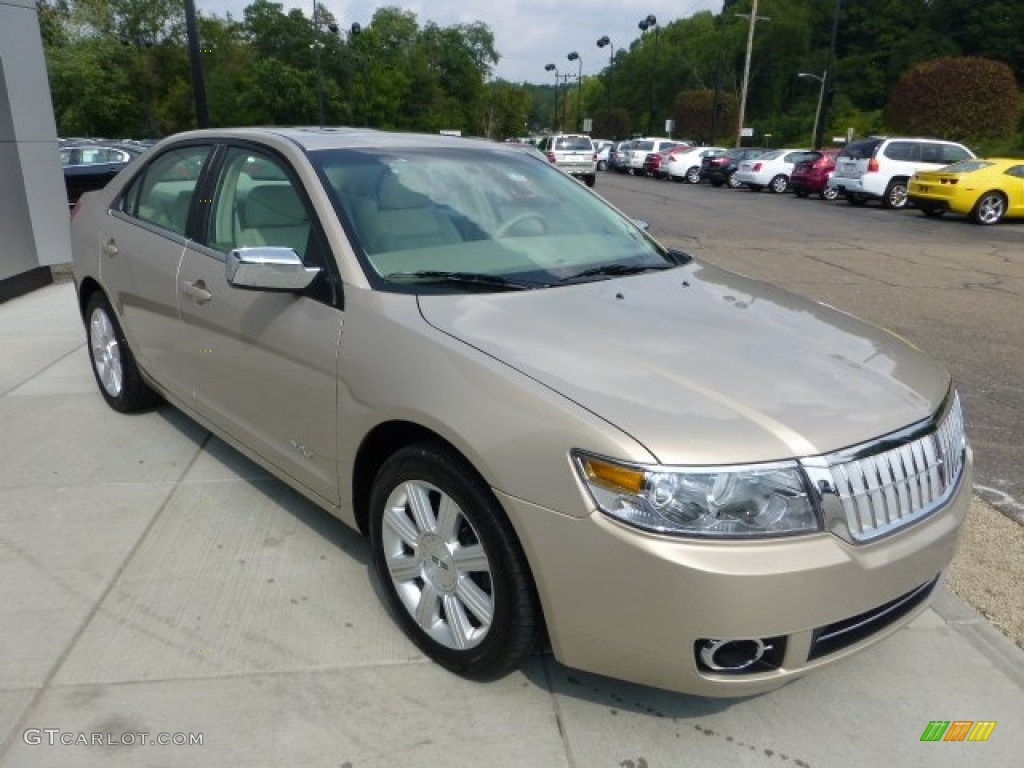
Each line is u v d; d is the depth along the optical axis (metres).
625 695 2.65
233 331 3.42
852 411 2.37
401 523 2.80
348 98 74.06
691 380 2.40
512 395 2.37
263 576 3.25
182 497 3.88
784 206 23.09
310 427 3.10
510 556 2.39
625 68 98.62
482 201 3.55
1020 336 7.66
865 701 2.67
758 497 2.15
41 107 8.77
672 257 3.73
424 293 2.89
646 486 2.13
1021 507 4.09
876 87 74.00
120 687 2.63
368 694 2.62
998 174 18.47
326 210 3.13
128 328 4.43
